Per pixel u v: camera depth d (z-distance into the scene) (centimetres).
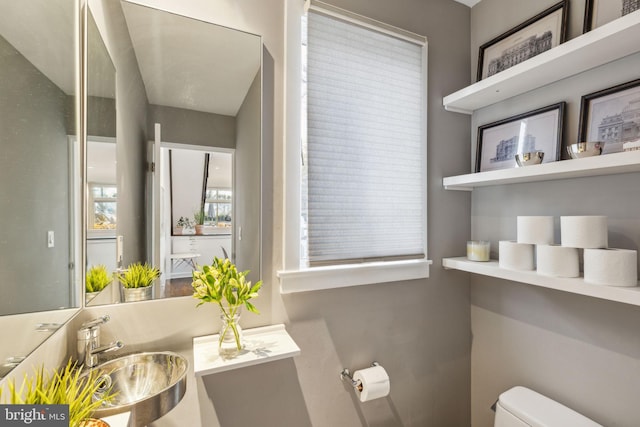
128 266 94
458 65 159
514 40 140
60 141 76
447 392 155
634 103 99
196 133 104
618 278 90
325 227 125
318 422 124
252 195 112
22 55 61
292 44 118
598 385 110
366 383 120
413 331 146
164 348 98
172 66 101
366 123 134
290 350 98
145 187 96
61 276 76
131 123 95
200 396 104
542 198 129
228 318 94
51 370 74
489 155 151
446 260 150
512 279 118
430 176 151
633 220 102
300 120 119
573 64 108
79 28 87
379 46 137
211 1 106
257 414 113
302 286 119
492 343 150
